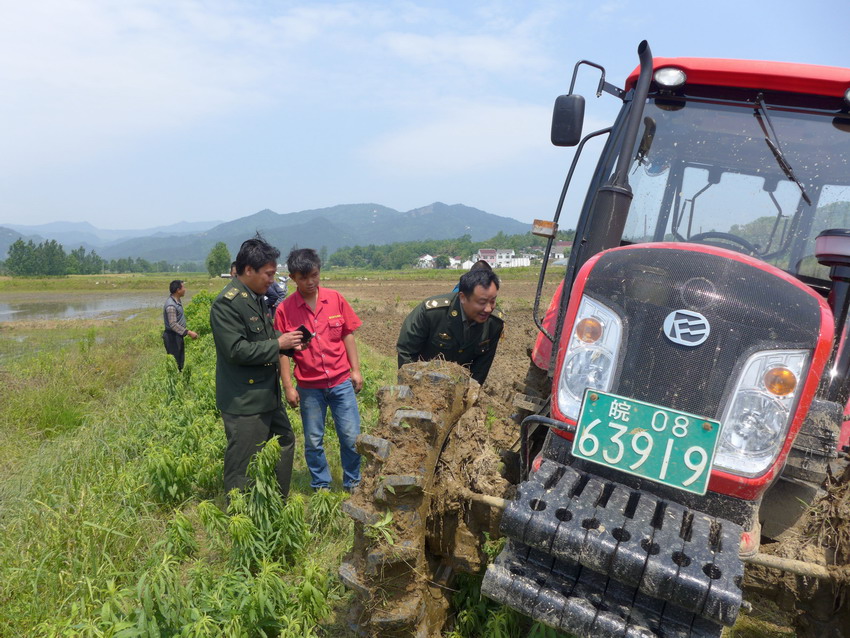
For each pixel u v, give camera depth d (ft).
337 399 15.93
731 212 12.57
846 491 8.13
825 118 12.01
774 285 7.76
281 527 12.60
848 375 8.98
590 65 12.30
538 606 7.14
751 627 11.05
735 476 7.23
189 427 18.76
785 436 7.28
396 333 61.00
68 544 12.37
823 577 7.51
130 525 13.57
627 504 7.40
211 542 13.00
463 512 9.41
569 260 12.36
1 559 12.52
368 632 8.70
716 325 7.55
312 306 15.51
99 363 39.04
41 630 9.68
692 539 6.84
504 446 12.28
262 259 13.71
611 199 10.50
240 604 10.05
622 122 12.78
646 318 7.92
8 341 62.08
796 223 12.10
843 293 8.95
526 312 76.64
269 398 14.21
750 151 12.37
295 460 19.29
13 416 25.25
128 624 8.84
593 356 8.23
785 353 7.34
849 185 11.72
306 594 10.05
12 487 16.76
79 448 19.38
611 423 7.64
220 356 13.91
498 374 34.09
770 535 8.93
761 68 11.84
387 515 8.19
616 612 6.89
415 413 8.64
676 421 7.35
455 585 10.75
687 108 12.66
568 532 6.95
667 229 12.95
